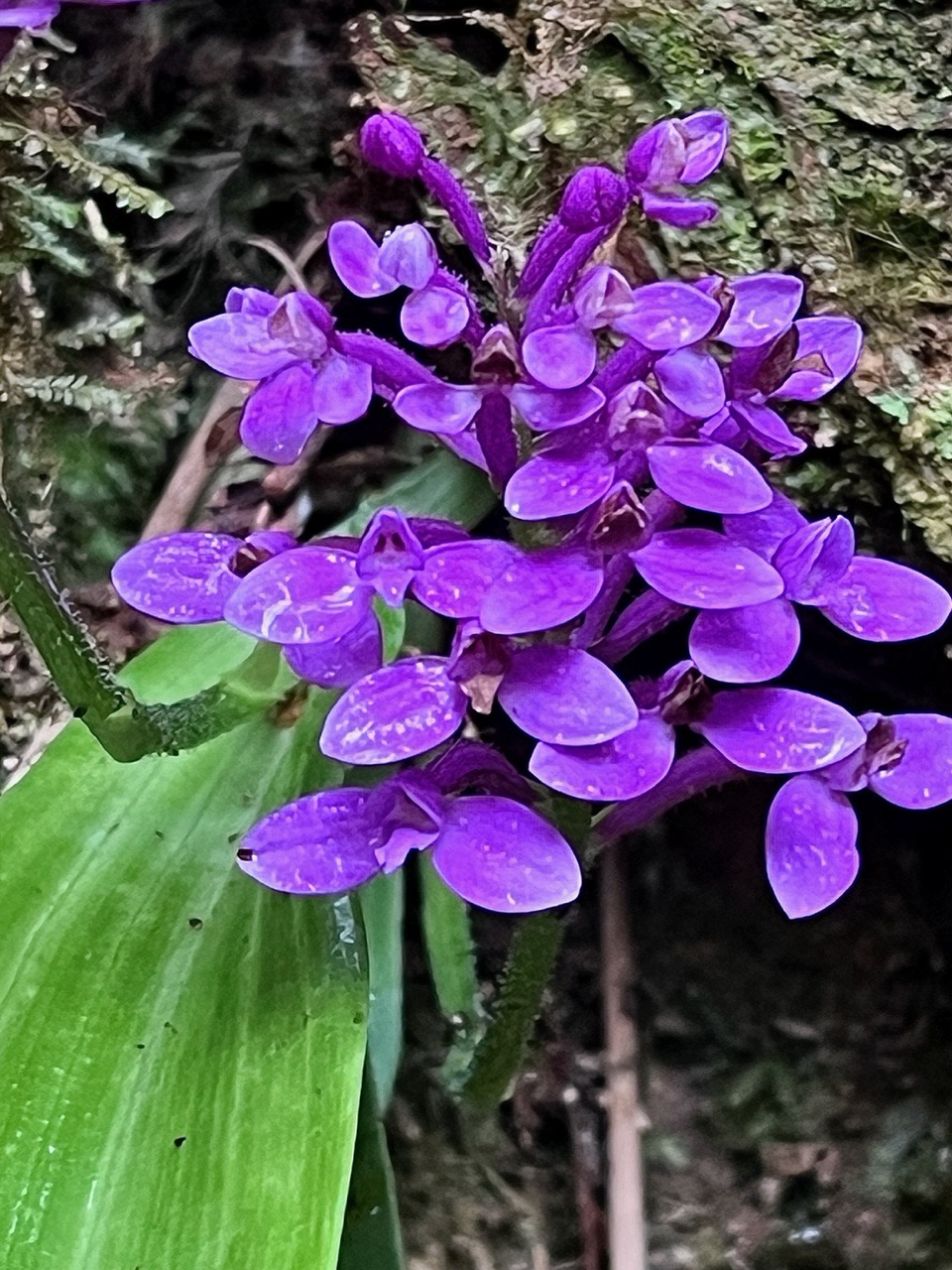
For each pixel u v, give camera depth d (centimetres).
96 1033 12
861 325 15
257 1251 10
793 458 15
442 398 10
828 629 16
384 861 10
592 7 16
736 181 16
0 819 13
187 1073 11
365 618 11
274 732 14
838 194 16
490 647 10
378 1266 13
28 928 12
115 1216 11
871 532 15
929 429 15
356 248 11
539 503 10
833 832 11
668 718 11
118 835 13
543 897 10
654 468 10
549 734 10
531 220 16
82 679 12
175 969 12
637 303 10
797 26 16
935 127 16
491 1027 13
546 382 10
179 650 15
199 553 12
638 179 11
